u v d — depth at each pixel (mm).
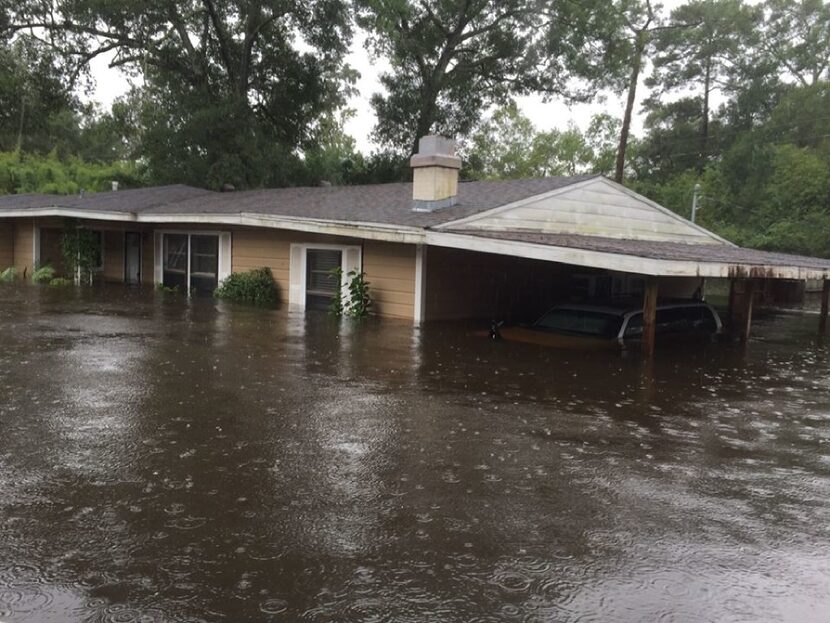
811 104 40125
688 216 36844
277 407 6402
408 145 35188
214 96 29969
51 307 13922
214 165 28609
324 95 33531
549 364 9266
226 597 3059
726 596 3172
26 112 29047
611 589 3205
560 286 16750
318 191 18531
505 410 6629
